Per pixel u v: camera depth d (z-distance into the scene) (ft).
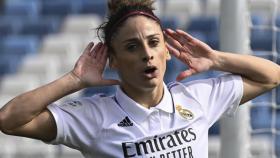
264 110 71.67
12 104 20.57
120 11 20.81
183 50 22.61
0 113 20.49
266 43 85.30
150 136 21.09
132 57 20.56
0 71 99.71
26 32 107.96
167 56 22.34
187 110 21.98
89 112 21.49
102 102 21.80
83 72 21.34
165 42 22.07
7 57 102.63
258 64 22.99
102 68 21.56
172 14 107.65
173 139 21.25
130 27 20.48
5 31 108.37
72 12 112.88
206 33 100.63
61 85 21.03
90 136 21.26
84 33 107.24
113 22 20.86
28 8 115.03
